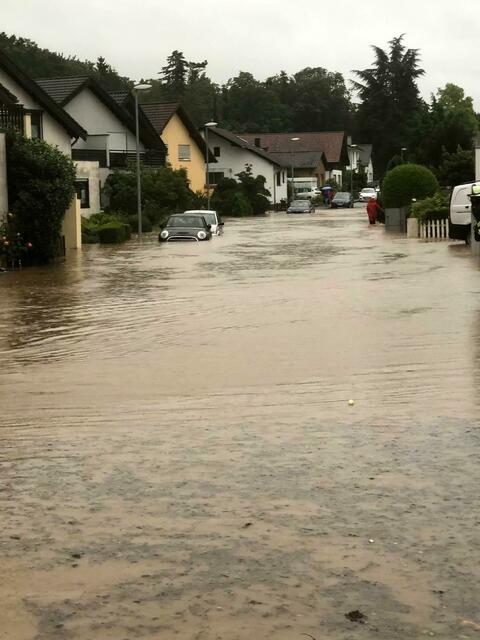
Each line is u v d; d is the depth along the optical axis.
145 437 7.19
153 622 3.99
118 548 4.83
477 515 5.21
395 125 129.25
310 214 76.75
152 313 15.45
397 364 10.12
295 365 10.28
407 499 5.50
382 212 52.81
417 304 15.40
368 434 7.08
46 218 28.56
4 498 5.71
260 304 16.11
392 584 4.32
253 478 5.99
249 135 118.06
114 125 60.72
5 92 37.72
